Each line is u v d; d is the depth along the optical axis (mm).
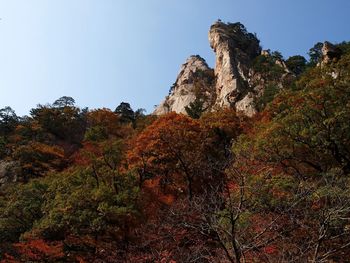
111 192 24266
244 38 91438
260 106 61062
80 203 23906
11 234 28141
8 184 44500
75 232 22891
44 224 23953
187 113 68000
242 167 14617
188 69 94375
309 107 23391
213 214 9680
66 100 75750
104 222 22438
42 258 22469
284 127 23516
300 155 22938
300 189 13305
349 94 23438
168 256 15562
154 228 19359
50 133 64688
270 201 12992
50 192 28484
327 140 22219
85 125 70625
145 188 28812
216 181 18672
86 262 22219
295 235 10703
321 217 9945
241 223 10984
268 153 22641
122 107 84875
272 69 71812
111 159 28531
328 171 19703
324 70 27844
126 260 19891
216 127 40719
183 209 16469
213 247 13688
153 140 33188
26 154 49812
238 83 73438
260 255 10633
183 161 31484
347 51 55625
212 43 91250
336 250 9750
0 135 61844
